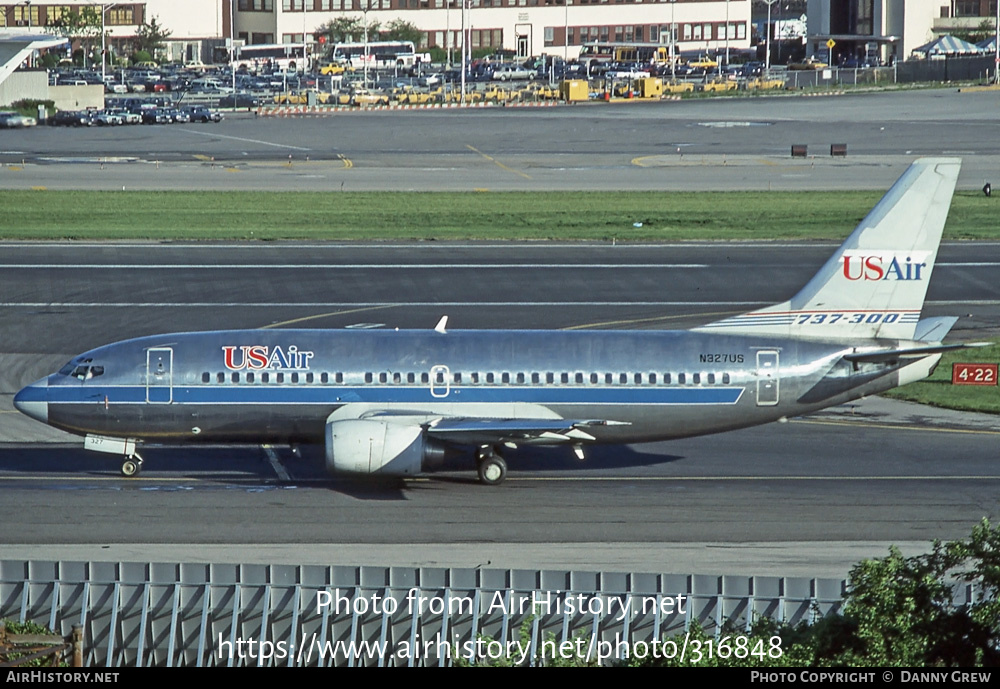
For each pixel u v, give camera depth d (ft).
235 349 624.59
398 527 554.46
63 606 428.56
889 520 568.82
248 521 560.61
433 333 635.25
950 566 367.25
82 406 619.67
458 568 454.81
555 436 615.57
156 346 627.87
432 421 609.01
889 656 342.64
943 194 612.70
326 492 609.01
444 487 619.67
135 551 517.96
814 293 630.33
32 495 596.70
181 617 425.28
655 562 509.35
